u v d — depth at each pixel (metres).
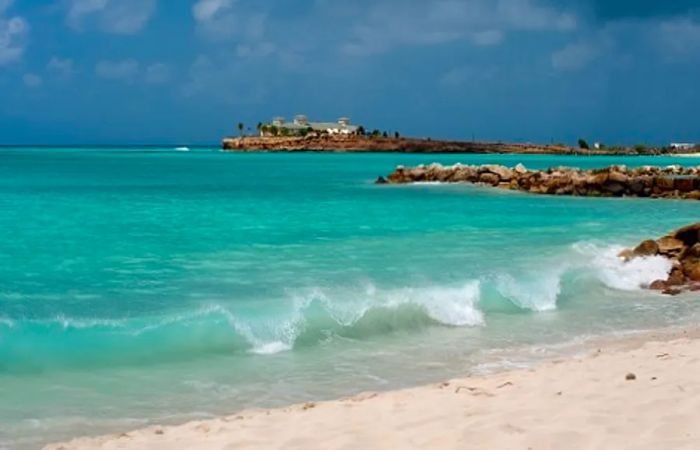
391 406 8.49
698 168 62.12
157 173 79.75
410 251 21.67
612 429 6.84
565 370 9.98
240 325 12.62
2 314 13.18
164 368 10.90
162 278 16.89
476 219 32.47
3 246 21.73
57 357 11.07
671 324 14.31
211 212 34.66
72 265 18.58
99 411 9.05
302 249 21.98
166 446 7.29
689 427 6.75
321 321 13.19
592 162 137.75
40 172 78.25
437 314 14.16
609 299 16.59
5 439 8.04
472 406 8.22
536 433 6.84
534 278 17.38
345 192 51.28
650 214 36.00
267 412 8.59
